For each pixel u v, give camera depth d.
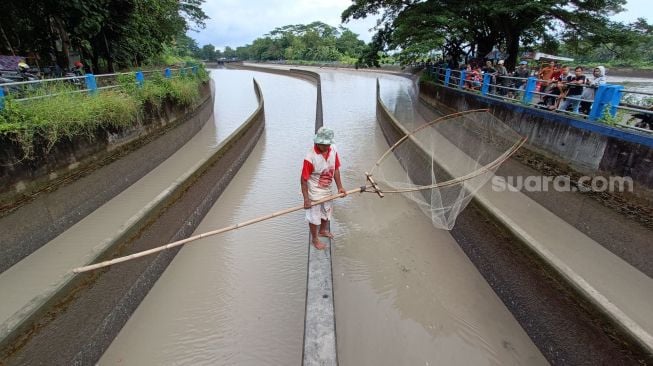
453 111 12.28
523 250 3.54
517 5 11.30
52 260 4.87
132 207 6.50
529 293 3.43
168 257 4.68
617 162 5.05
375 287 4.25
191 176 5.59
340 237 5.31
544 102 8.29
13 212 4.74
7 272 4.55
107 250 3.44
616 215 4.98
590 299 2.71
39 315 2.67
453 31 12.95
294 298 4.13
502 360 3.24
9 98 5.21
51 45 12.97
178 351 3.42
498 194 6.82
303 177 3.72
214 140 11.56
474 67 13.30
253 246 5.16
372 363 3.27
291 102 19.14
